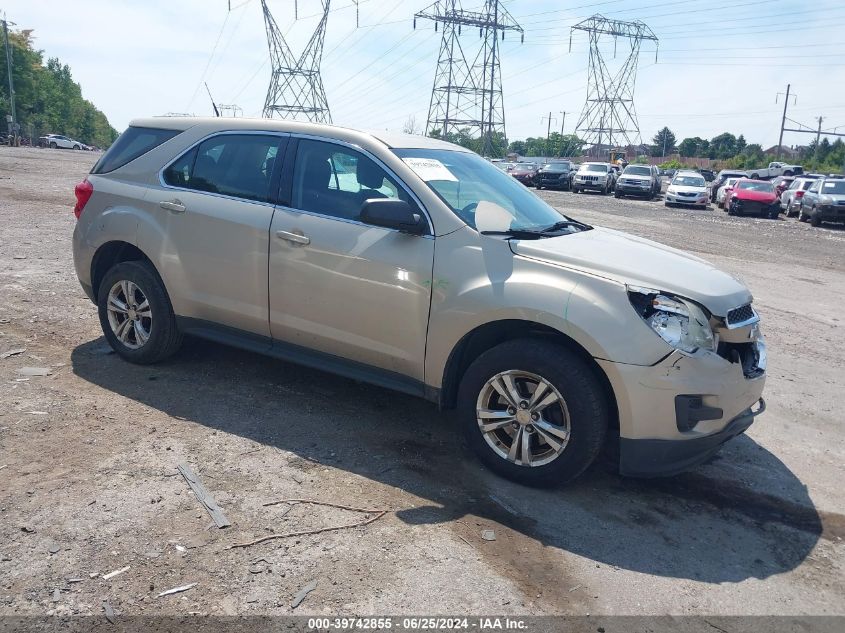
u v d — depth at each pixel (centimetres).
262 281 459
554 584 309
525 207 469
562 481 383
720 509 389
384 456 417
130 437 414
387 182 432
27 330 593
